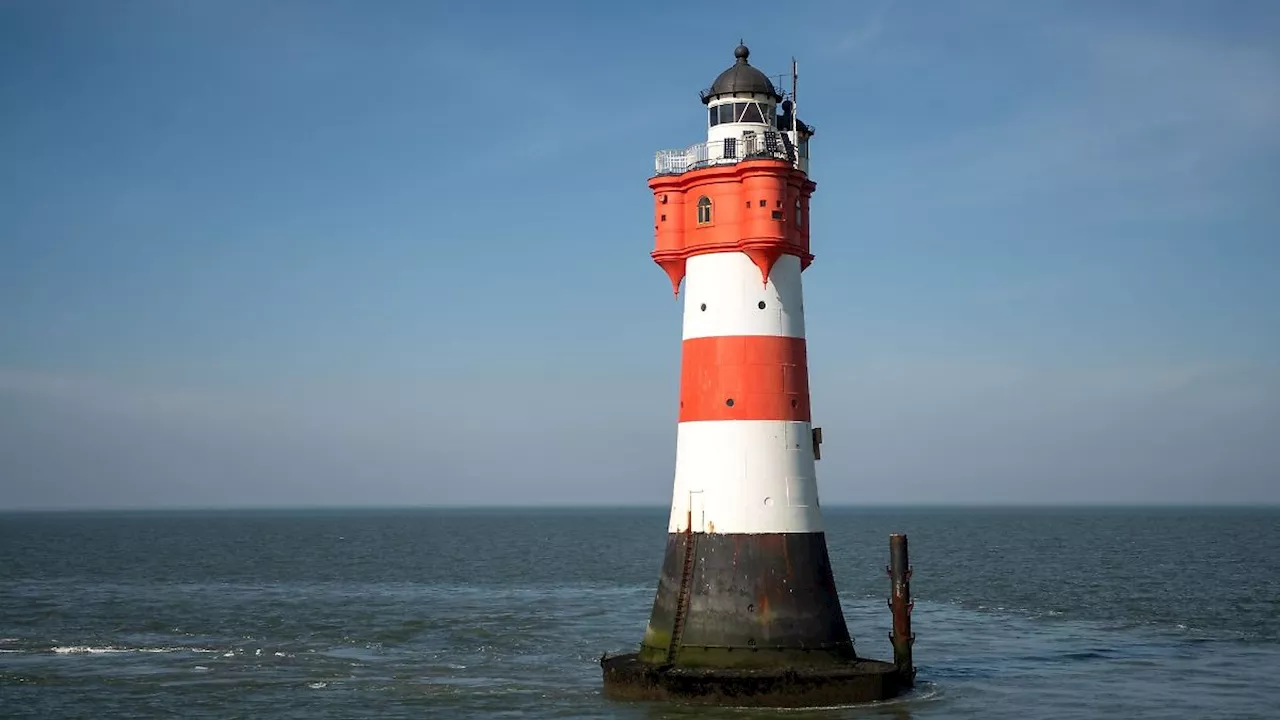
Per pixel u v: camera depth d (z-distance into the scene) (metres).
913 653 63.69
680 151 46.81
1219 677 55.84
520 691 51.53
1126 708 48.44
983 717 45.91
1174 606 87.25
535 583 111.88
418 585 109.31
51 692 52.00
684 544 45.12
